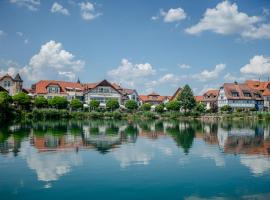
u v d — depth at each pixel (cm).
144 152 3097
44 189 1916
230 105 12769
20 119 8031
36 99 9450
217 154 3005
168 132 5234
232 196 1817
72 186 1978
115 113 10144
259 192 1880
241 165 2536
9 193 1850
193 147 3450
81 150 3191
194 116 10725
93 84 13062
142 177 2173
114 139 4141
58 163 2562
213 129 5950
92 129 5638
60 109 9638
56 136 4372
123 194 1845
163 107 11762
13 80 11394
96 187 1961
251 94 13100
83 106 10562
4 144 3531
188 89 12069
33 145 3478
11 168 2389
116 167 2445
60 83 12531
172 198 1786
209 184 2028
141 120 9425
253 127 6562
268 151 3183
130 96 14075
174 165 2530
